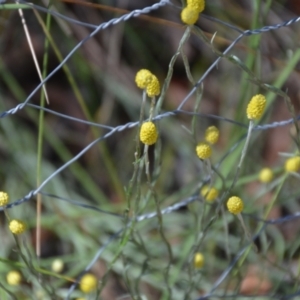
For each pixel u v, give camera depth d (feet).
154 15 3.98
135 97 3.88
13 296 3.02
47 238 3.66
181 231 3.58
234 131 3.47
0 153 3.84
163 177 3.89
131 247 3.49
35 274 3.01
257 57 3.40
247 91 3.39
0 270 3.35
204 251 3.48
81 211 3.59
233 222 3.56
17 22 3.80
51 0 3.10
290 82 3.85
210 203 3.07
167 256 3.54
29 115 3.73
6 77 3.66
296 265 3.50
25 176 3.74
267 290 3.44
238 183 3.35
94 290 3.26
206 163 2.96
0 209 2.96
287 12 3.68
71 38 3.67
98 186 3.93
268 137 3.81
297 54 3.34
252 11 3.64
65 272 3.61
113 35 3.86
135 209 2.97
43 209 3.72
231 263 3.18
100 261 3.50
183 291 3.42
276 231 3.54
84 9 3.78
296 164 3.06
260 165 3.68
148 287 3.52
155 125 2.92
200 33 2.80
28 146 3.87
